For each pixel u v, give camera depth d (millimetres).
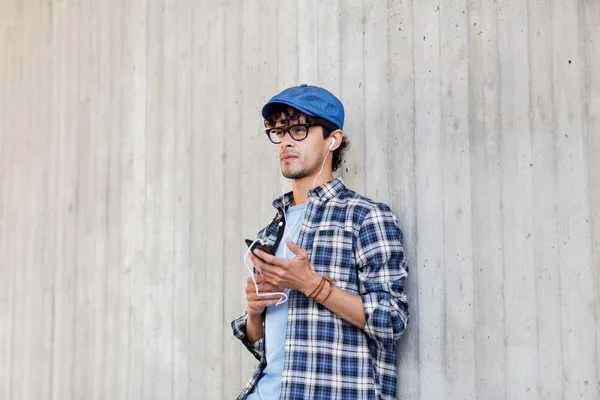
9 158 3715
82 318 3150
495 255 1711
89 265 3145
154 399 2738
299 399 1619
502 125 1723
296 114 1809
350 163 2105
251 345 1922
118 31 3125
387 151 2000
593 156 1549
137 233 2912
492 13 1766
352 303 1595
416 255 1892
